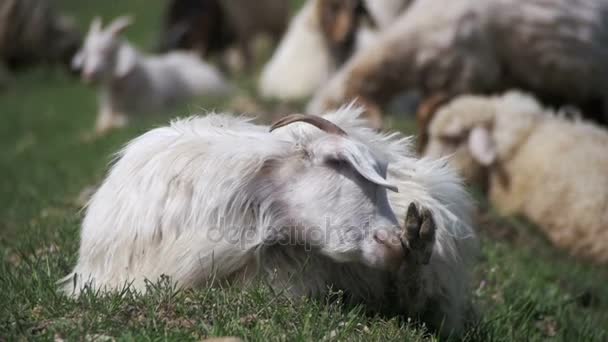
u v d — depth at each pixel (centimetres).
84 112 2730
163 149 755
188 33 3125
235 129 786
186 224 727
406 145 849
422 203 784
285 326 671
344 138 711
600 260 1367
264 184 723
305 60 2286
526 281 1060
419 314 784
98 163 1698
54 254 865
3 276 781
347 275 755
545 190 1425
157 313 671
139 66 2283
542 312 983
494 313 905
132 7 4875
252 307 688
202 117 815
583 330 938
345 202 701
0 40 3506
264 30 3128
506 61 1686
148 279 731
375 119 1652
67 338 624
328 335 666
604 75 1698
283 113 1853
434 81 1666
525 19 1655
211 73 2517
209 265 722
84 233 774
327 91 1786
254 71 3027
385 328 709
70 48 3631
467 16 1644
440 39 1645
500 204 1487
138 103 2291
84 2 5041
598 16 1684
